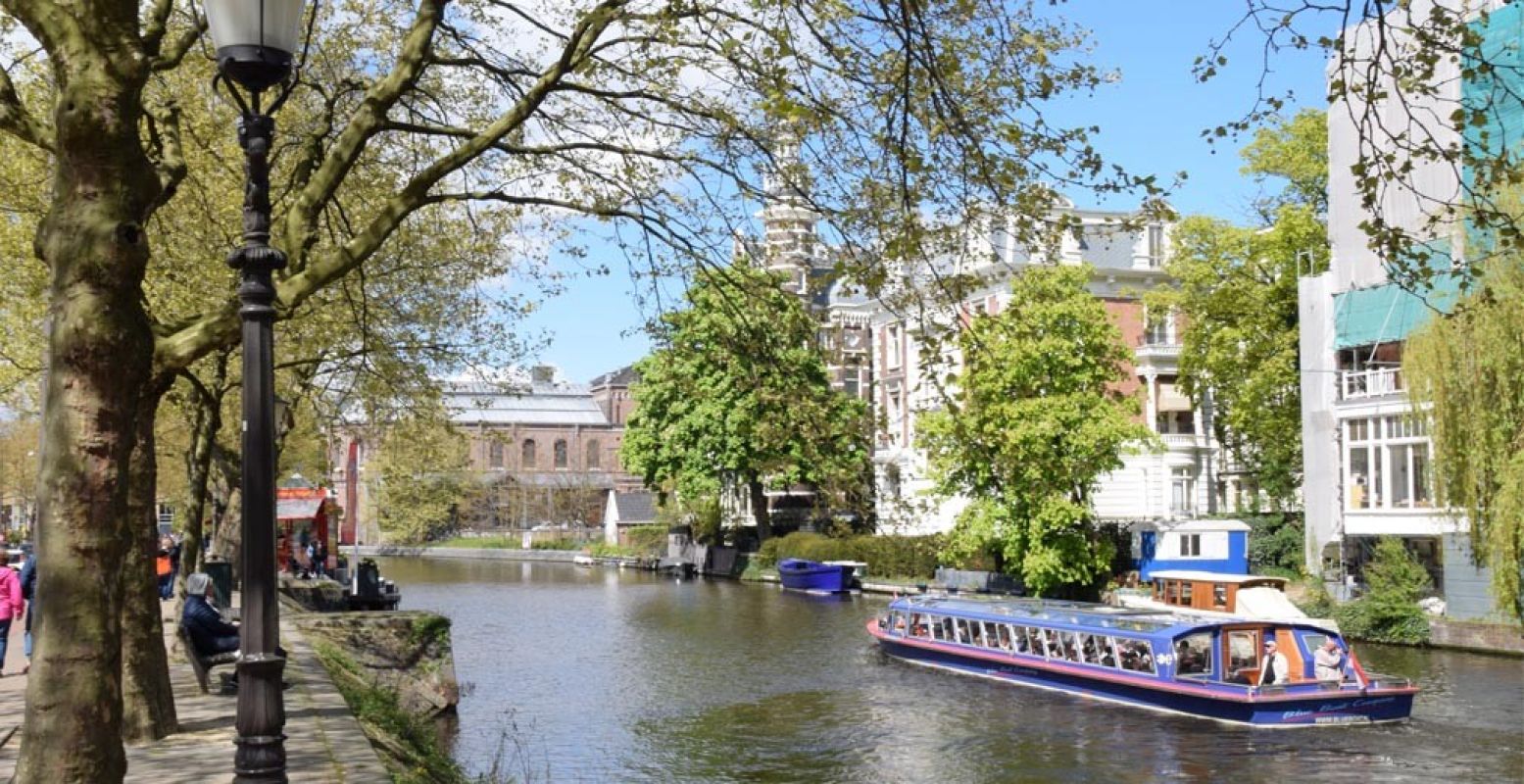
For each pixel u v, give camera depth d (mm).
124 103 7922
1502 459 29750
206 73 18750
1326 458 42656
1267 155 47656
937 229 10922
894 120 10695
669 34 11680
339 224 16781
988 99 10602
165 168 11125
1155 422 59188
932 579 57281
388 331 25234
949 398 11172
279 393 27516
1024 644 31734
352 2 19609
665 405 65000
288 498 46406
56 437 7676
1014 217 10625
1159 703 27203
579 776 21234
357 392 26328
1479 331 29766
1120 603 42781
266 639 7078
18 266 20969
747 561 71562
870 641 39750
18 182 18953
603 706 28109
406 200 10930
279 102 7559
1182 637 27297
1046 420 40156
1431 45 8812
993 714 27109
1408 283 9805
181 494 52812
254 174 7332
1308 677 27062
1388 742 23344
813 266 12312
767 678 32250
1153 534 48438
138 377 7977
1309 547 43094
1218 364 47469
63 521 7594
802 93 11078
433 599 58281
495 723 25625
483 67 12992
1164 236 60812
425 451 30094
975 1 10484
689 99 12984
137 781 11500
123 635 13703
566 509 120500
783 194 11969
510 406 128750
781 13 10359
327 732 14125
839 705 28406
